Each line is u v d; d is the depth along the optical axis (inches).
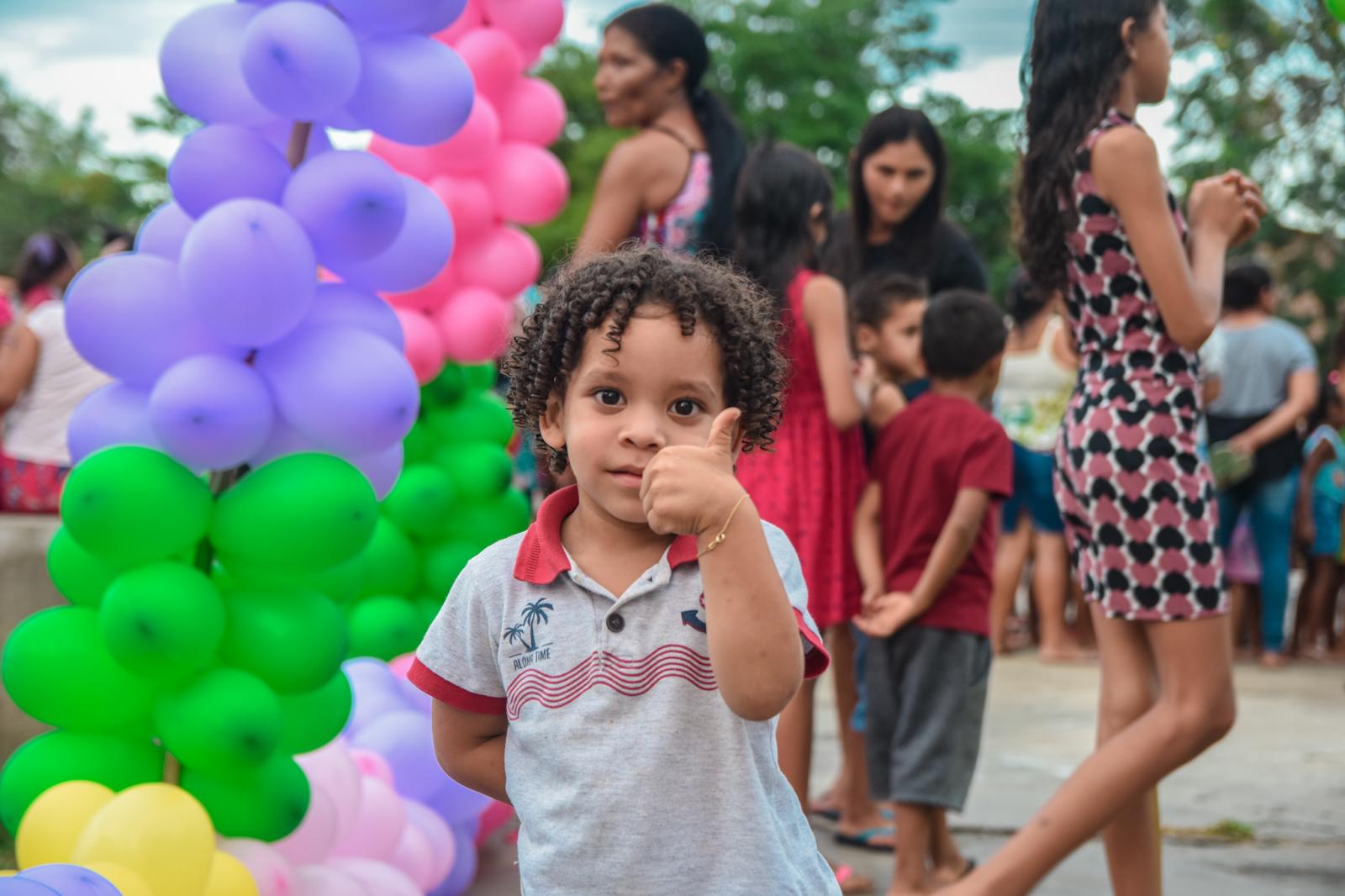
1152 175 100.1
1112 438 102.1
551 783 59.3
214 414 84.7
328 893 90.5
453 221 125.3
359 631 119.3
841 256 161.8
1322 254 597.9
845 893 124.6
